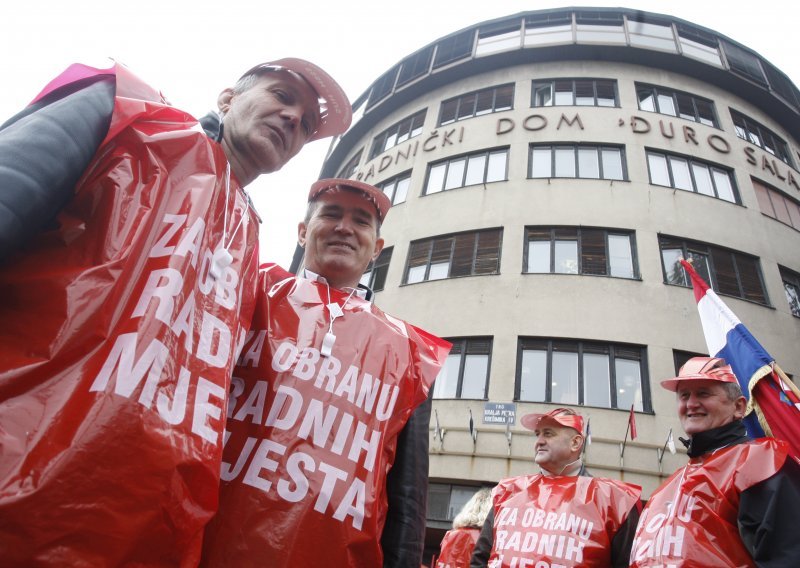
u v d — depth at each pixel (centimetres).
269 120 164
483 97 1698
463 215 1416
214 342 113
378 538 161
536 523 333
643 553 268
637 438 1029
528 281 1245
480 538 377
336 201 237
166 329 99
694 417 296
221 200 124
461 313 1244
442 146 1614
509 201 1391
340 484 148
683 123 1530
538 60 1706
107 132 107
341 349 171
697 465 274
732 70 1691
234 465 143
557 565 310
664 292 1207
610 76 1628
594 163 1438
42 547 77
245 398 154
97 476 83
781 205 1516
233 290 125
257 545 132
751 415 346
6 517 75
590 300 1199
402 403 178
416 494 180
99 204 102
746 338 364
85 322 91
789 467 239
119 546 84
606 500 329
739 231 1360
